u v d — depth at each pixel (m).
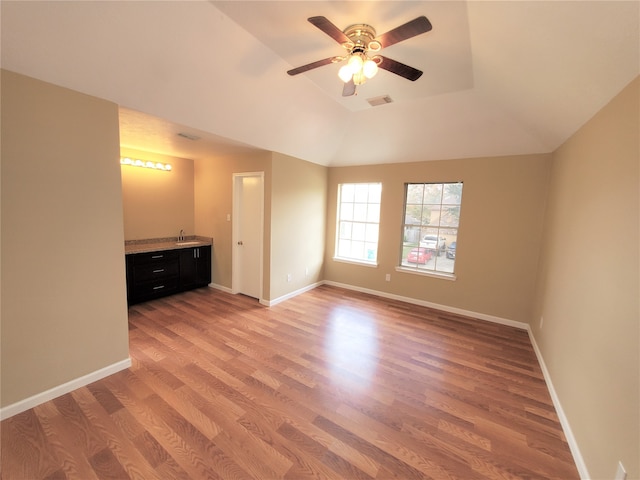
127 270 3.76
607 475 1.35
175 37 1.93
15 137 1.77
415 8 1.70
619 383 1.32
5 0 1.44
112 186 2.26
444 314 3.96
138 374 2.39
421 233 4.36
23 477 1.47
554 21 1.31
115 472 1.51
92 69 1.93
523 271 3.54
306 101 3.11
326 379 2.40
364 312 3.95
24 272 1.87
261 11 1.81
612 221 1.55
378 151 4.24
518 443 1.79
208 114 2.76
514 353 2.92
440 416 2.01
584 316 1.82
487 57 2.01
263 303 4.16
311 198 4.73
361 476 1.54
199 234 4.97
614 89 1.54
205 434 1.78
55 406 1.98
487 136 3.34
